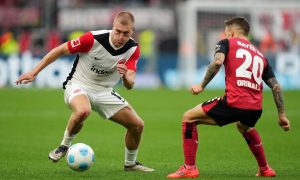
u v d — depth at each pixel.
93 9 111.06
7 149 41.91
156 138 48.81
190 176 30.05
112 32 31.08
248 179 30.09
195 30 104.69
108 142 46.50
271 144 45.69
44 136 49.38
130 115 32.03
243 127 30.52
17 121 59.53
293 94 91.88
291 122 60.56
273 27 104.88
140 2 121.88
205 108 29.52
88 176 30.89
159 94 90.75
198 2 105.25
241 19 30.53
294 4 104.88
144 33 102.31
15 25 115.06
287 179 30.22
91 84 32.00
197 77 102.00
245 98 29.12
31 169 33.41
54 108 71.56
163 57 102.56
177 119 62.69
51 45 102.19
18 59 98.06
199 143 46.03
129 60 31.64
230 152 41.44
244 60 29.28
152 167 34.88
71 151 30.12
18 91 92.56
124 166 33.34
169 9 111.69
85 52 31.44
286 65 101.81
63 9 111.25
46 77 99.69
